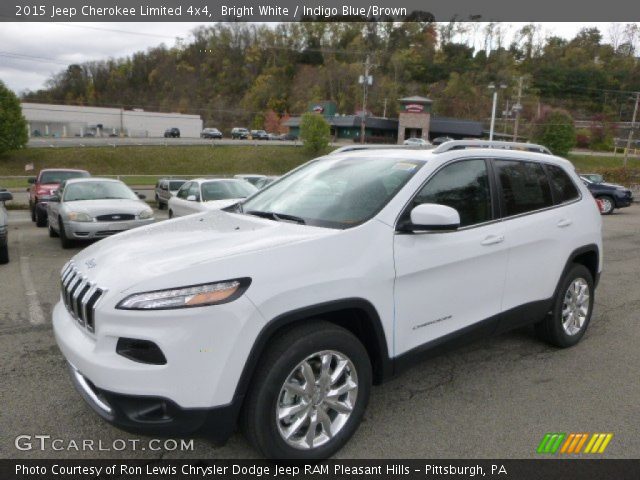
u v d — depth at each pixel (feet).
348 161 12.80
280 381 8.45
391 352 10.00
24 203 71.51
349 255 9.34
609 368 13.42
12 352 14.28
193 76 367.45
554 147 221.25
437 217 9.64
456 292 11.08
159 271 8.28
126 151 164.86
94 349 8.25
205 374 7.90
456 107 318.86
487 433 10.23
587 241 14.67
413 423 10.56
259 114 315.17
